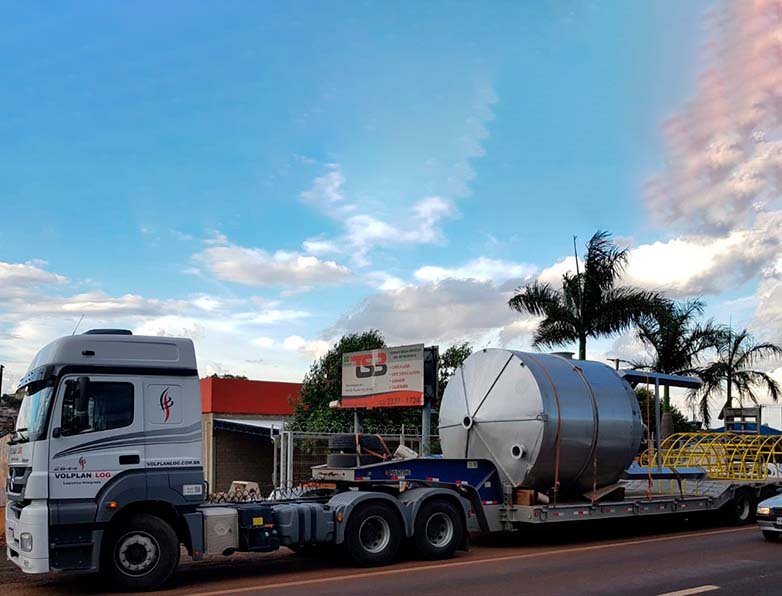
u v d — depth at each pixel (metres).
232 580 10.91
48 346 10.67
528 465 14.23
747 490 17.94
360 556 11.96
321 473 13.99
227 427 31.28
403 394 21.17
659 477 17.14
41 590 10.38
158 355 10.87
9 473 10.86
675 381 18.03
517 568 11.67
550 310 31.38
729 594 9.62
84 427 10.12
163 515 10.76
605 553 13.24
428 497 12.84
